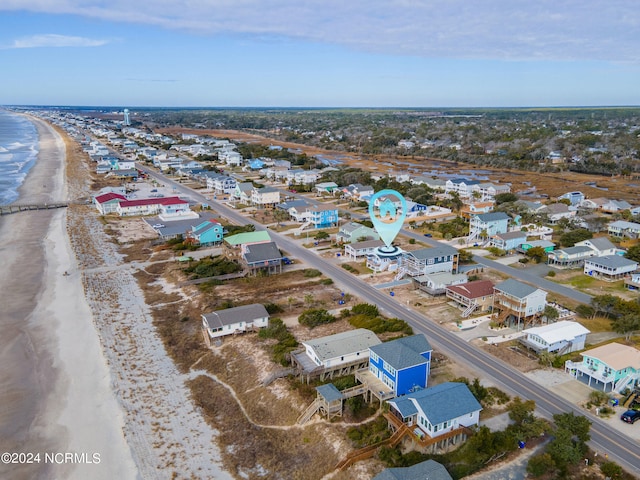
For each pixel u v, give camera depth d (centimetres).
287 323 7306
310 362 5859
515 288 7212
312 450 4675
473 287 7938
